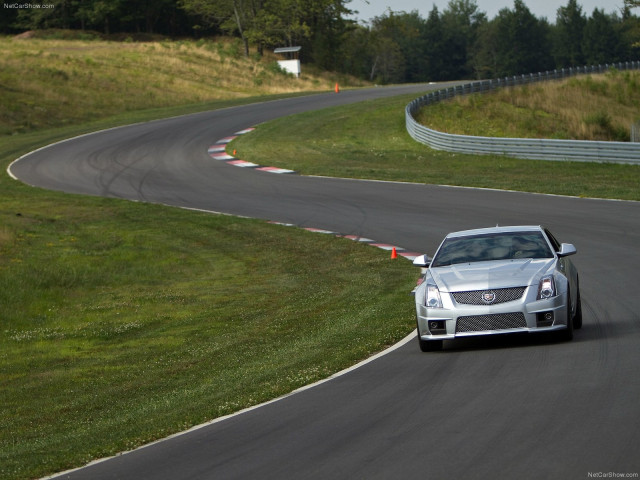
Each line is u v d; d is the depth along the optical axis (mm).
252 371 23047
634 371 17422
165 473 13852
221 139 100188
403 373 20125
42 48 180375
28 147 100688
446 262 23844
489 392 17000
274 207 61969
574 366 18609
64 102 132250
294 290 39250
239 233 54688
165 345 30781
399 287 35750
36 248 53000
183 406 19547
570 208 51250
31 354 31297
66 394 24406
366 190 65500
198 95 152625
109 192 73250
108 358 29547
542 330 21344
